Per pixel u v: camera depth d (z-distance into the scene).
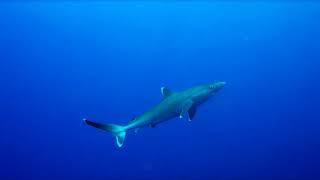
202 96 9.58
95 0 38.59
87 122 8.87
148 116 8.90
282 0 37.56
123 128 8.99
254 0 38.06
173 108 9.05
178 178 22.08
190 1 38.59
